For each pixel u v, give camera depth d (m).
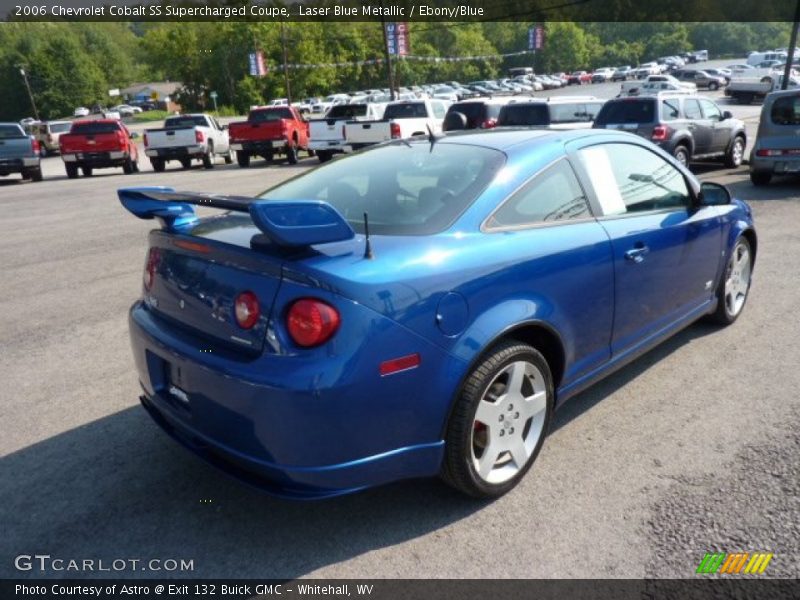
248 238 2.62
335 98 66.62
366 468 2.46
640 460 3.21
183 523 2.84
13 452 3.47
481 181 2.94
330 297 2.30
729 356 4.39
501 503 2.91
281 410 2.30
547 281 2.92
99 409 3.97
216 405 2.50
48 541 2.74
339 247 2.51
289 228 2.24
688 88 50.34
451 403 2.61
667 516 2.78
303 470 2.38
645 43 130.12
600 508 2.85
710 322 4.87
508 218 2.92
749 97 42.50
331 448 2.37
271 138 21.56
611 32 131.38
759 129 11.42
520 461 2.98
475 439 2.81
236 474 2.61
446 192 2.91
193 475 3.21
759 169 11.40
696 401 3.79
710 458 3.21
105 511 2.93
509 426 2.91
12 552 2.68
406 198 2.95
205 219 3.12
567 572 2.48
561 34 119.44
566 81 81.25
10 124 19.86
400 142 3.69
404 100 19.31
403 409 2.47
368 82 95.94
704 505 2.84
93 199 14.67
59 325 5.63
